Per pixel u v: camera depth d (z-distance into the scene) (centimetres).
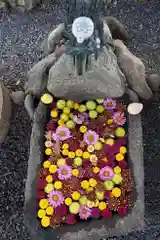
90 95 129
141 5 163
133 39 159
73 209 127
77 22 94
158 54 157
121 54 129
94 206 126
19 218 145
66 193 128
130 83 134
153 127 149
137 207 125
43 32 163
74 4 93
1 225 145
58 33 125
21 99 152
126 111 133
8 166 150
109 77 120
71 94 129
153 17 161
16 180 149
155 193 144
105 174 129
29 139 151
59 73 120
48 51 136
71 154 131
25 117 152
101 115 133
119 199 126
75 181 129
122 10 163
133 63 129
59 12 164
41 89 134
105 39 112
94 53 103
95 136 131
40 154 131
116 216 125
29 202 128
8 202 147
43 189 129
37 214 126
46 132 132
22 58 161
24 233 144
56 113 133
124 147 131
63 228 125
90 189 128
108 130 132
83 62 106
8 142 151
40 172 130
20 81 158
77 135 132
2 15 166
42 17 164
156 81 144
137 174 128
